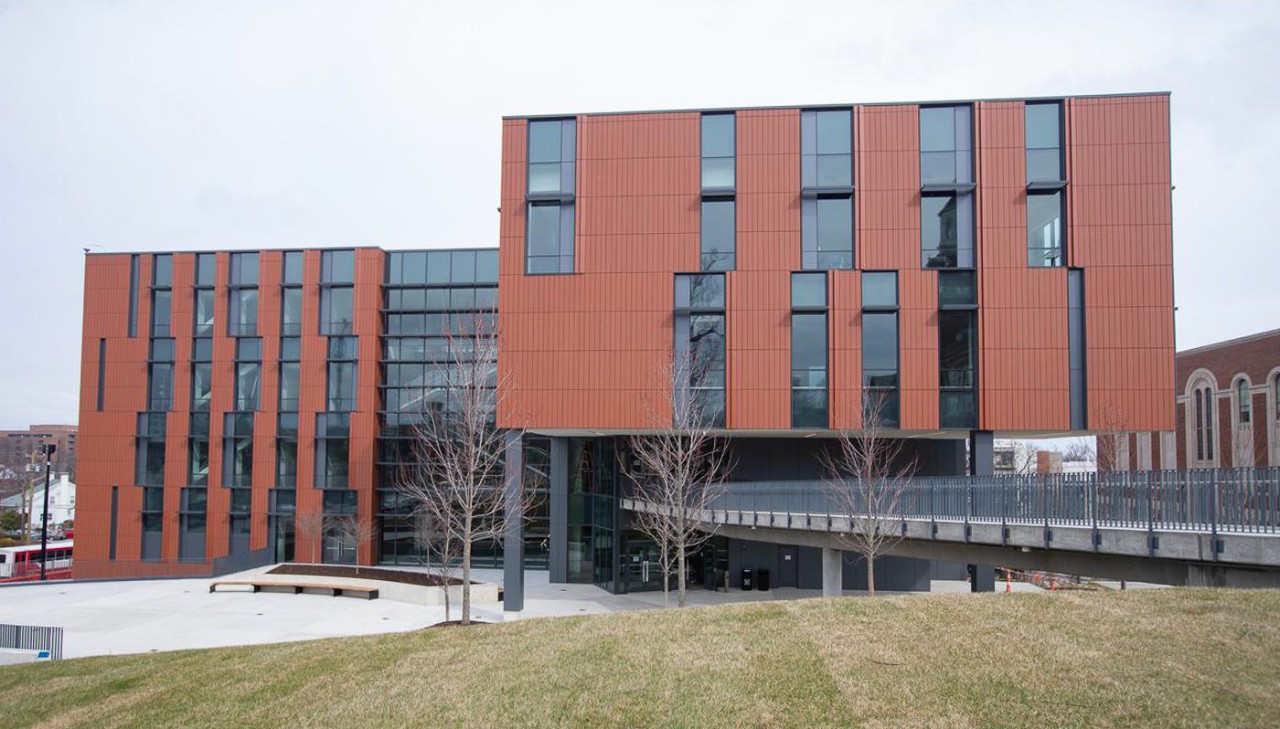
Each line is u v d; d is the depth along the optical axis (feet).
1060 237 88.89
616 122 95.30
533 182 95.91
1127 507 47.65
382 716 32.09
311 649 46.34
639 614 47.85
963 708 27.86
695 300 92.73
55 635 68.23
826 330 90.84
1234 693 26.76
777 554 111.14
